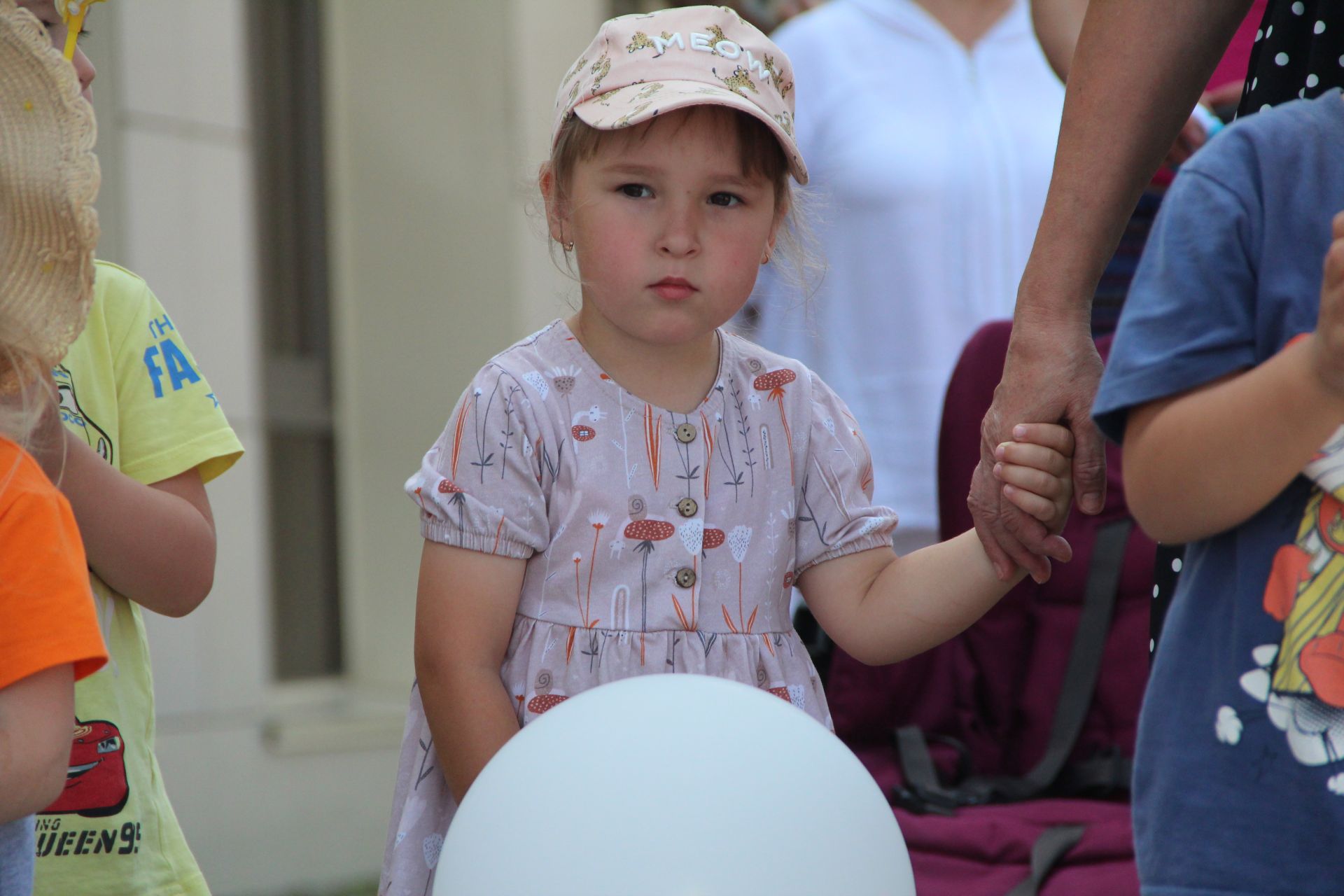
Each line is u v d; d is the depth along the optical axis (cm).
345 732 1145
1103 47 420
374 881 1133
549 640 427
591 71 448
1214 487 312
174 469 456
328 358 1309
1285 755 309
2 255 339
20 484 335
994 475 432
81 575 335
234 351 1141
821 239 715
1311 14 390
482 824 325
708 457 445
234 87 1145
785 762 323
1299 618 312
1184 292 321
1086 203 424
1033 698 663
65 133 344
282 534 1280
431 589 430
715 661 433
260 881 1090
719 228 432
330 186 1302
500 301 1212
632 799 311
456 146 1235
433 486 432
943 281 818
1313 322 316
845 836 320
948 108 833
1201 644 328
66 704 327
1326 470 313
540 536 431
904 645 452
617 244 427
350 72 1290
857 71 838
